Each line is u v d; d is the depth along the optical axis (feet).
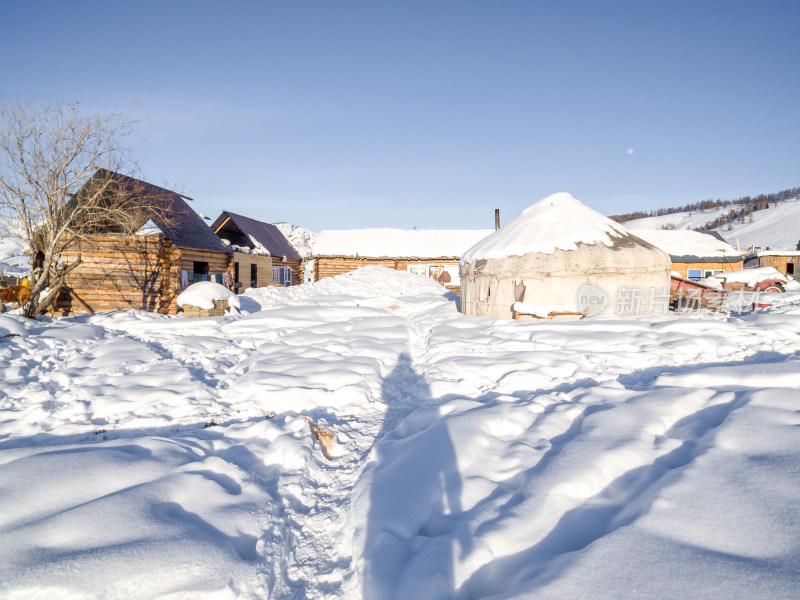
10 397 19.90
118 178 42.78
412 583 8.29
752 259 99.40
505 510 10.28
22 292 35.45
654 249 41.14
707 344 26.73
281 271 89.04
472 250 48.52
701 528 8.55
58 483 11.13
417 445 13.82
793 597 6.63
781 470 9.92
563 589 7.39
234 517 10.59
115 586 7.94
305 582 9.28
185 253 52.34
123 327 37.17
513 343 29.30
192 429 17.20
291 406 19.79
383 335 35.24
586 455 12.12
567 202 46.11
